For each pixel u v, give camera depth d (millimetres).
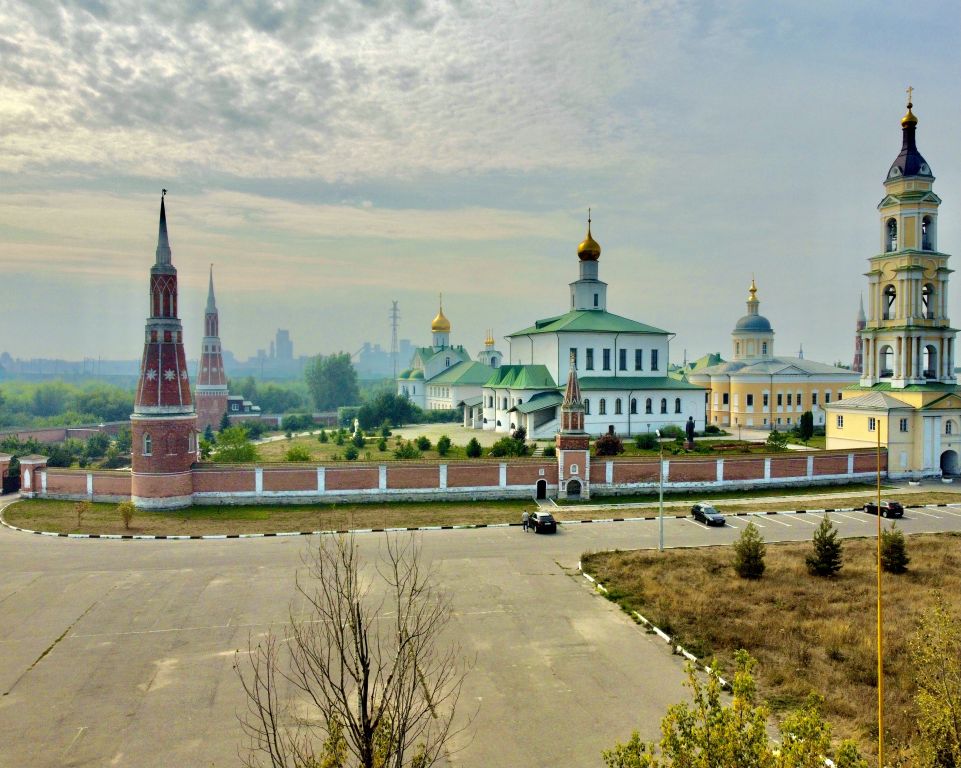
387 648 28906
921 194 73688
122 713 24125
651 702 24828
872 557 42938
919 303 74188
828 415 80250
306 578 38688
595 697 25172
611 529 51156
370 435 111562
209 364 136750
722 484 65750
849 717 23734
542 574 39781
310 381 193625
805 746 14430
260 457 88000
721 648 29438
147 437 56562
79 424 140500
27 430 115938
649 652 29172
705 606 34062
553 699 25031
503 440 75500
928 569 40375
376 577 38656
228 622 32188
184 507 57406
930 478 72000
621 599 35250
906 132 75062
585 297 101688
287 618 32531
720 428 111688
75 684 26234
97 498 60344
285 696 25125
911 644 22453
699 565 41125
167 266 57281
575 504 59938
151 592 36406
